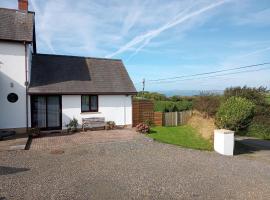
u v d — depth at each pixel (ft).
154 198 25.50
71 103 61.72
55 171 32.48
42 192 25.72
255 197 27.20
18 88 55.21
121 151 44.47
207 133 62.95
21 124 55.62
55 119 60.34
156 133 64.69
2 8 59.26
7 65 54.19
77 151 43.16
